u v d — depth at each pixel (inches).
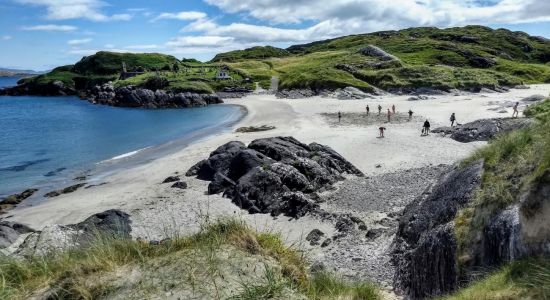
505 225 366.6
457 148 1565.0
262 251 269.1
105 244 267.9
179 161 1644.9
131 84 4899.1
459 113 2529.5
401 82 4126.5
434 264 464.8
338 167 1296.8
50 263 255.9
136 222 1000.9
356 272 637.3
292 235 880.3
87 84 6077.8
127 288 219.9
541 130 463.8
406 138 1803.6
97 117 3494.1
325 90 4131.4
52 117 3582.7
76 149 2102.6
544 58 7066.9
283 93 4323.3
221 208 1074.1
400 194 1046.4
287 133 2082.9
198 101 4062.5
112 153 1963.6
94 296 217.0
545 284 267.9
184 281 223.3
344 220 885.8
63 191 1346.0
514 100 3132.4
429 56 5693.9
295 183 1110.4
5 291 220.4
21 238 934.4
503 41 7485.2
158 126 2805.1
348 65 4677.7
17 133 2716.5
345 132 2031.3
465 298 315.3
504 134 540.4
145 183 1376.7
